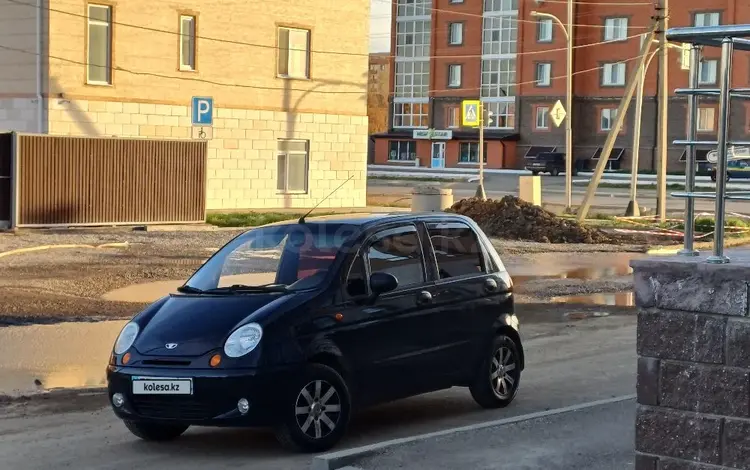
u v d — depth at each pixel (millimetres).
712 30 4973
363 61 42594
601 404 8805
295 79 40312
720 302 4844
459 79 89938
